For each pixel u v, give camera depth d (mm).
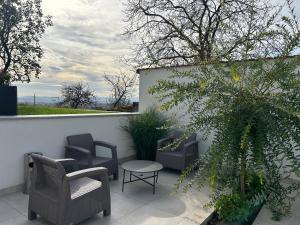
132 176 4430
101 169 2809
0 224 2709
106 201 2910
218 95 2131
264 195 2744
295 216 2990
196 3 8859
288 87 2043
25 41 12648
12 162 3523
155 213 3059
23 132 3633
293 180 3445
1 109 3604
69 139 4129
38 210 2686
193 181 2482
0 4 11516
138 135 5285
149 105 5836
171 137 5004
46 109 7141
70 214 2480
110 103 13195
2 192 3434
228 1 7203
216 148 2150
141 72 5961
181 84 2178
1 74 10695
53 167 2514
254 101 2049
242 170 2229
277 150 2043
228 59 2338
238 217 2676
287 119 1992
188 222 2854
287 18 2061
